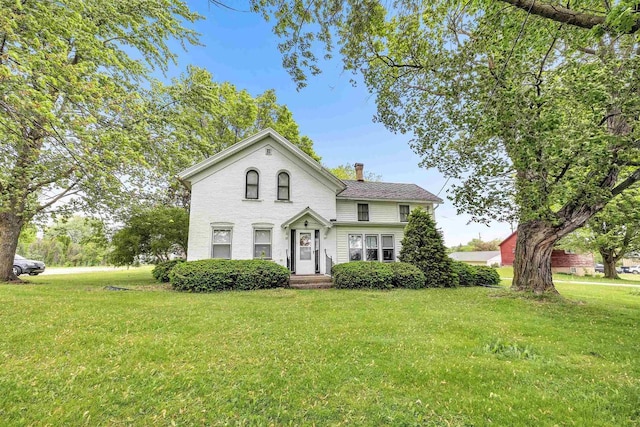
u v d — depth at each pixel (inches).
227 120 879.7
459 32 300.8
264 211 559.2
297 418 112.6
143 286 462.6
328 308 305.1
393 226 638.5
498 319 264.4
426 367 157.8
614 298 411.8
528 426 108.0
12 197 406.6
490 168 296.0
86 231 1213.1
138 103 350.6
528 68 266.4
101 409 116.1
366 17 225.5
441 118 351.9
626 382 142.8
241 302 329.7
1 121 206.4
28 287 402.9
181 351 176.9
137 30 415.8
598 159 242.5
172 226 629.6
